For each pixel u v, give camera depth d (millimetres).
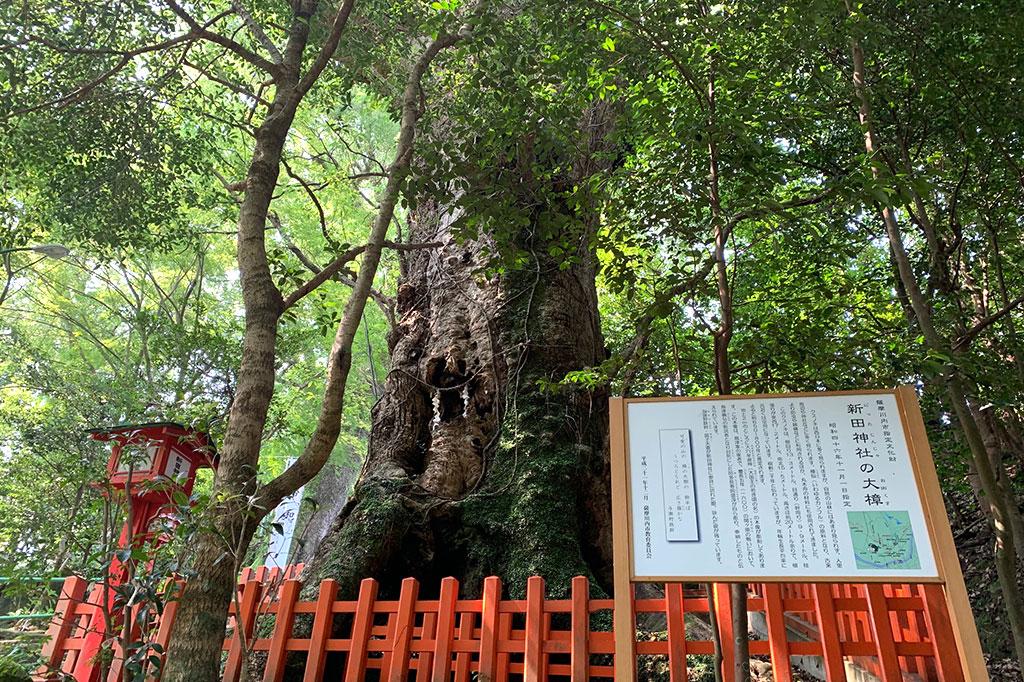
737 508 2822
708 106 3711
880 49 5004
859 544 2656
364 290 4711
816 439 2926
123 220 8086
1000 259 6086
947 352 3980
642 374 5543
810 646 3266
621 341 8578
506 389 6359
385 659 3713
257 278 4336
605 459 6145
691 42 3832
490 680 3354
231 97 9219
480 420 6289
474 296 7121
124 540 4352
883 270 6051
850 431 2916
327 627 3867
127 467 4988
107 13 6555
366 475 6148
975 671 2301
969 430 4062
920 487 2730
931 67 4898
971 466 5301
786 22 4020
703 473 2928
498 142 4707
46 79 6793
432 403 6594
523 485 5512
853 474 2814
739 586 2877
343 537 5141
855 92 5109
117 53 5543
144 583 3379
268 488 3730
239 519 3562
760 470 2896
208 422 4207
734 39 3979
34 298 13352
